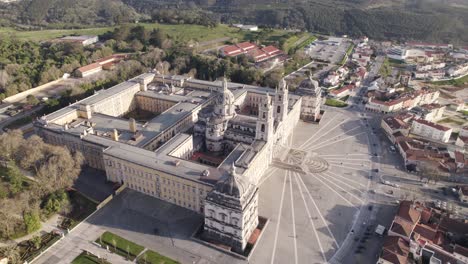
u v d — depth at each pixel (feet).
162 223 500.33
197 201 511.40
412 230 470.39
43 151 557.33
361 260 444.55
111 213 517.55
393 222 483.10
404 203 517.55
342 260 444.55
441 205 540.52
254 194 464.24
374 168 649.61
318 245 467.93
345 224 506.89
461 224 483.51
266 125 592.60
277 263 438.40
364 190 584.81
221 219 448.24
